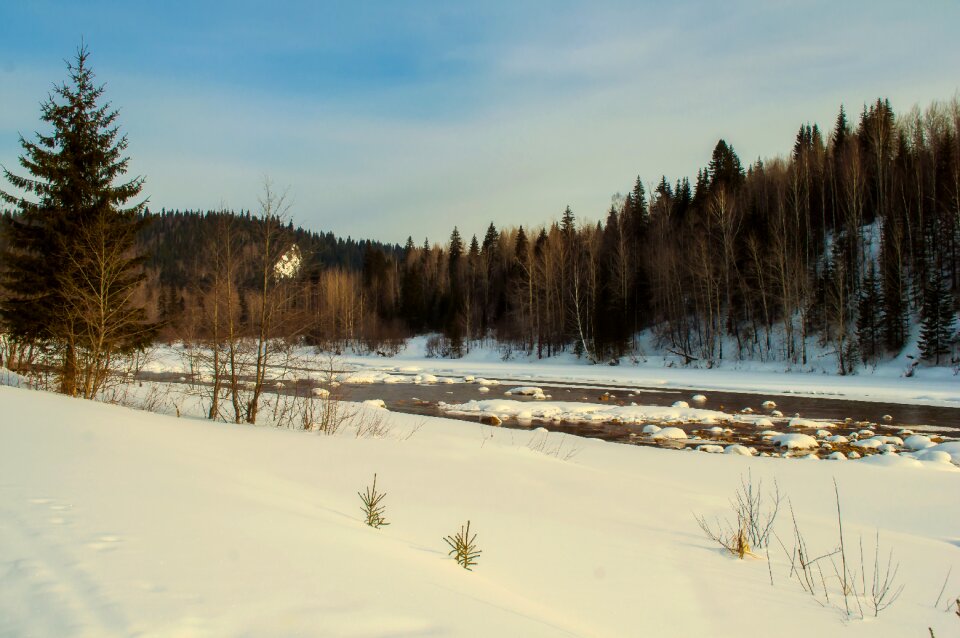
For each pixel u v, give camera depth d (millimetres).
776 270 43062
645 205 68000
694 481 11141
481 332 68375
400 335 69250
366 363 52094
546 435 16484
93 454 6504
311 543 4273
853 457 15078
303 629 2688
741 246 47219
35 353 19016
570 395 29281
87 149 18359
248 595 3016
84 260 16672
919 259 40000
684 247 50750
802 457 15086
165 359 27938
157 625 2486
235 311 14570
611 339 47688
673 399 27469
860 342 37250
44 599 2615
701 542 6797
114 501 4559
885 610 4945
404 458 10125
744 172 64500
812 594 5289
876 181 49562
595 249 54594
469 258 85625
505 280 74250
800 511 9133
